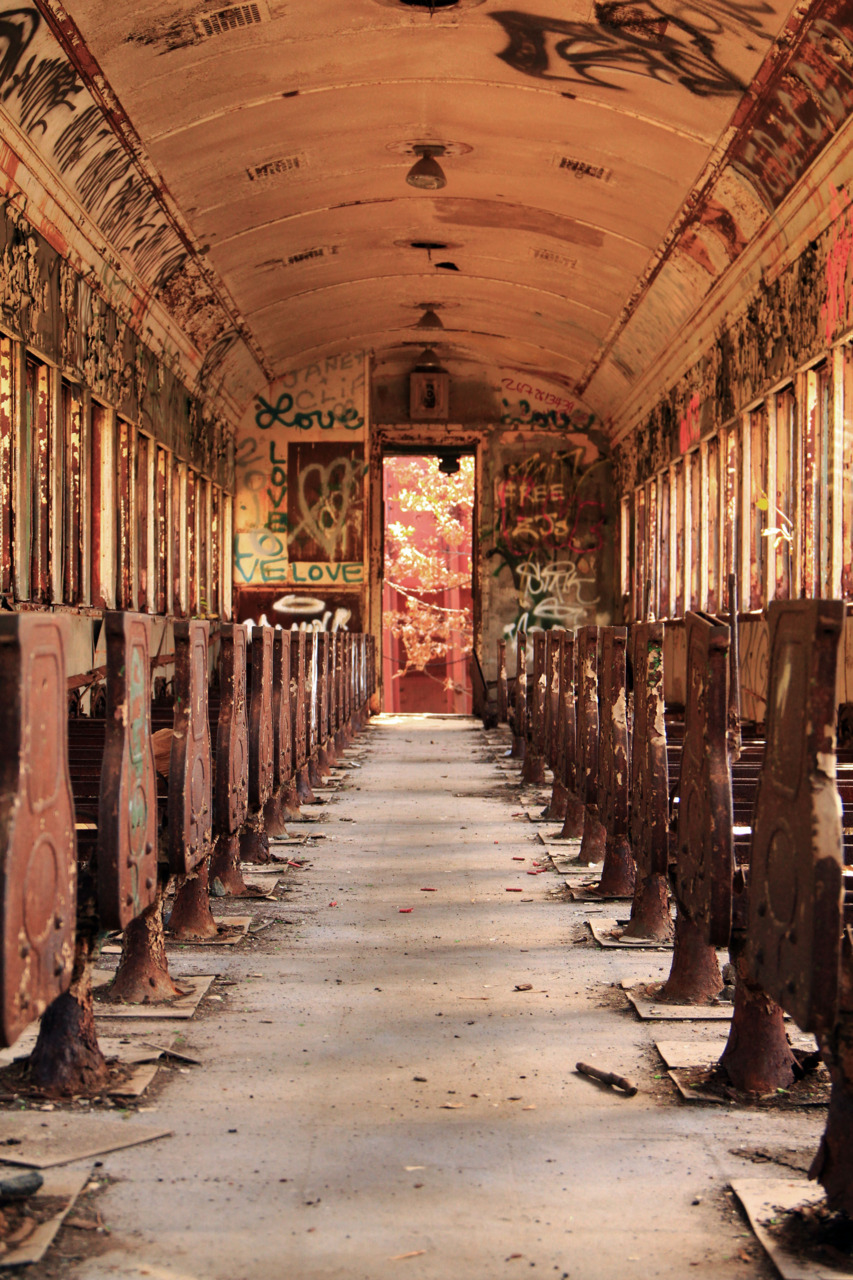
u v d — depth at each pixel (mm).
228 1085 4309
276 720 8984
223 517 23500
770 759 3607
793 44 9828
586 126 13383
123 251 14289
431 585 37438
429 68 12383
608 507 25375
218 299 18266
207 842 5895
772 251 12953
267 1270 2984
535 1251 3102
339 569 24312
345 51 11867
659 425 20281
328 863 8977
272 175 14875
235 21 10922
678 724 10516
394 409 25656
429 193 16375
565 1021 5145
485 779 14648
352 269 19750
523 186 15797
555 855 9258
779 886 3455
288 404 24359
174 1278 2941
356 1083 4348
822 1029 3137
